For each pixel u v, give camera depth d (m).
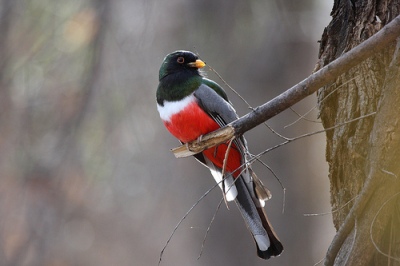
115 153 15.95
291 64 14.89
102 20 14.82
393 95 7.07
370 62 7.43
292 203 14.98
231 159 8.63
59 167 15.10
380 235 7.12
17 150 15.07
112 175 15.95
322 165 15.41
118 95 15.09
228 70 14.92
